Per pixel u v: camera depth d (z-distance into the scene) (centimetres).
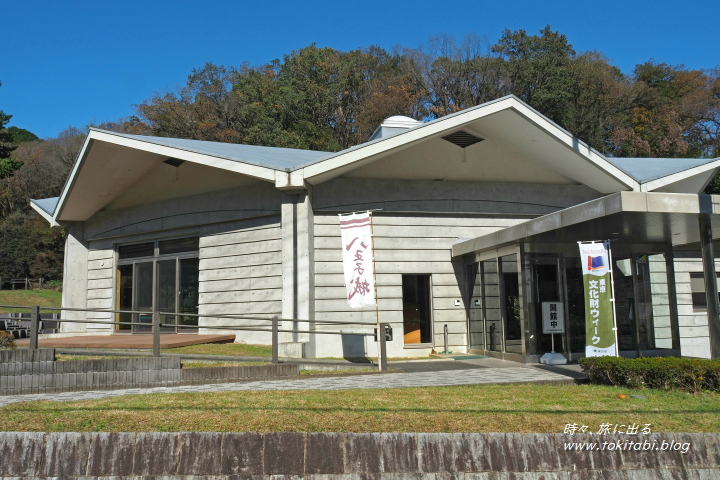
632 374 998
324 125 5044
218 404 795
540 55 4941
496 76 5000
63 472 617
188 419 692
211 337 1594
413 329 1717
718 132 4634
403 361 1542
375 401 820
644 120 4572
